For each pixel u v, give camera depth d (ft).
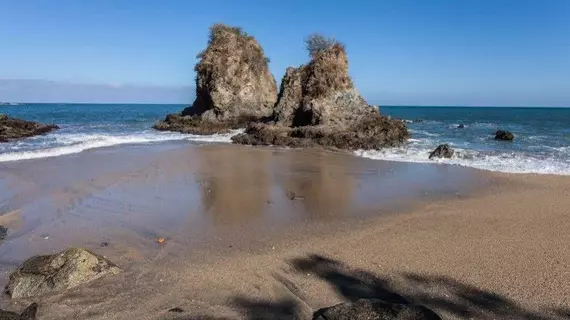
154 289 25.22
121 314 22.65
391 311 20.40
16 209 41.45
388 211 41.86
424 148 87.97
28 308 22.57
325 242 32.99
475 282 26.12
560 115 295.48
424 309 20.74
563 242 32.68
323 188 51.47
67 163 64.85
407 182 54.95
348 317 20.17
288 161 70.59
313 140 92.99
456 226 36.91
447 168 64.75
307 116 108.78
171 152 79.00
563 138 110.11
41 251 31.37
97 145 87.66
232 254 30.53
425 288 25.44
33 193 47.24
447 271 27.66
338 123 103.55
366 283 26.08
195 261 29.25
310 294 24.68
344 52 111.65
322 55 110.32
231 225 37.14
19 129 106.01
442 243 32.65
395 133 100.42
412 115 304.91
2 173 56.90
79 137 101.45
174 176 56.95
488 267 28.19
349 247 31.89
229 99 137.69
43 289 24.84
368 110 106.52
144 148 84.84
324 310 21.36
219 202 44.57
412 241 33.14
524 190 50.39
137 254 30.50
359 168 64.69
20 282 25.04
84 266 26.22
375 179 56.85
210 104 142.61
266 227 36.68
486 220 38.60
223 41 142.72
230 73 138.10
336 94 106.52
